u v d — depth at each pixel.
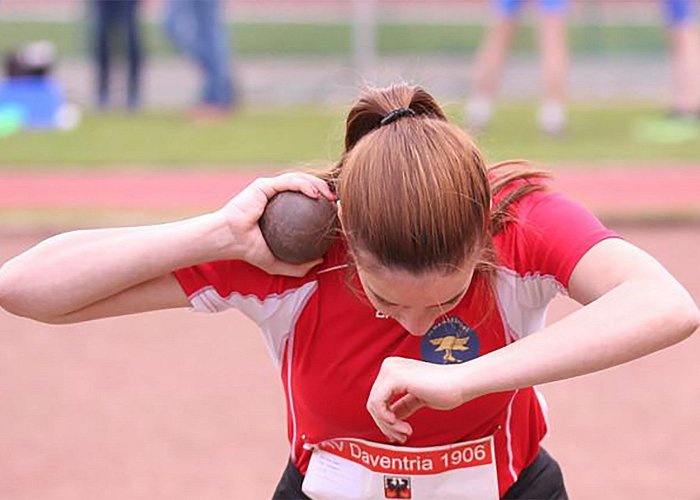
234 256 6.20
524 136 29.33
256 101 36.34
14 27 48.41
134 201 22.86
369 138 5.82
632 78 40.44
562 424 12.85
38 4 52.78
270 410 13.29
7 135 30.09
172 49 45.59
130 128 31.14
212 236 6.15
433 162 5.62
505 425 6.62
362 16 37.59
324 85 37.72
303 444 6.84
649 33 46.25
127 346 15.49
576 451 12.13
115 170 25.84
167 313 16.91
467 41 45.84
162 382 14.17
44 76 31.94
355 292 6.19
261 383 14.12
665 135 29.56
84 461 11.97
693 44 30.34
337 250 6.23
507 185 6.26
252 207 6.16
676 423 12.86
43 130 30.88
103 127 31.34
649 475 11.59
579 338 5.70
